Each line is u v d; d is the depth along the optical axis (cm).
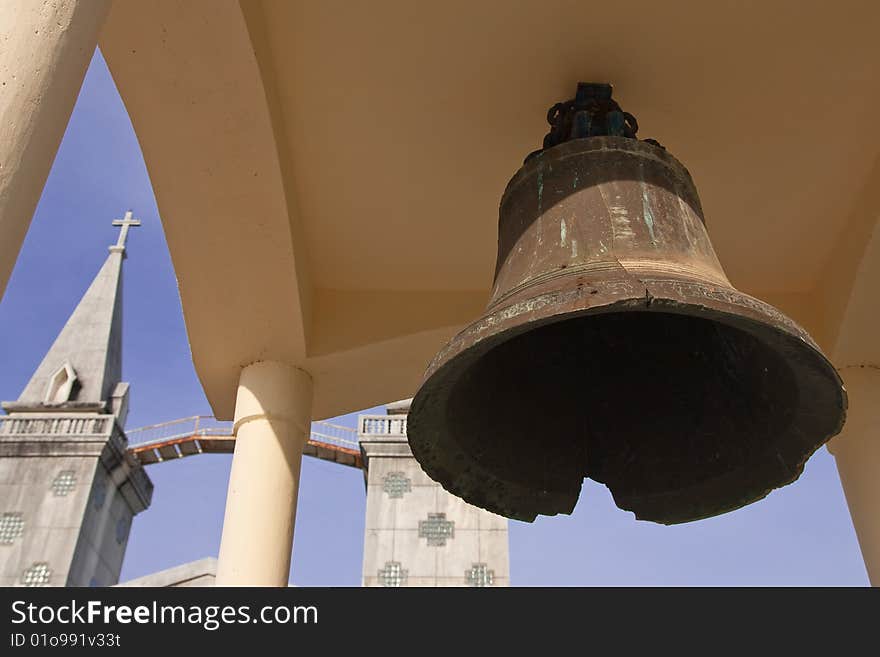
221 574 440
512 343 386
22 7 203
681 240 325
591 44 406
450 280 539
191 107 404
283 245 466
